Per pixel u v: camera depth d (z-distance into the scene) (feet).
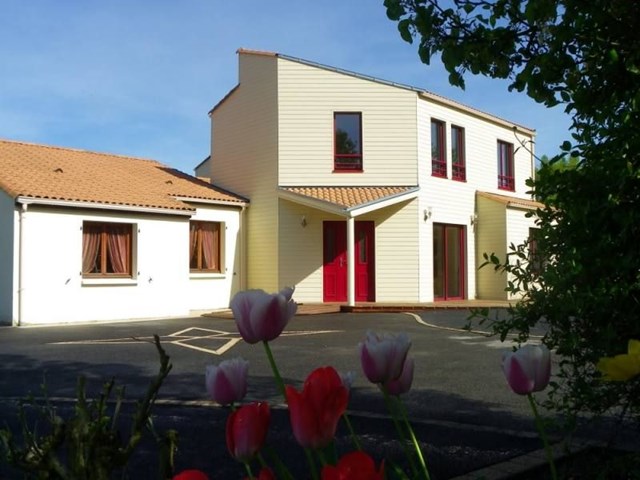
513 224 75.00
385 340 6.43
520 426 20.15
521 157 84.38
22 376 30.14
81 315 55.57
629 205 9.89
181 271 63.10
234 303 6.33
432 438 18.63
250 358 35.14
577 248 10.34
